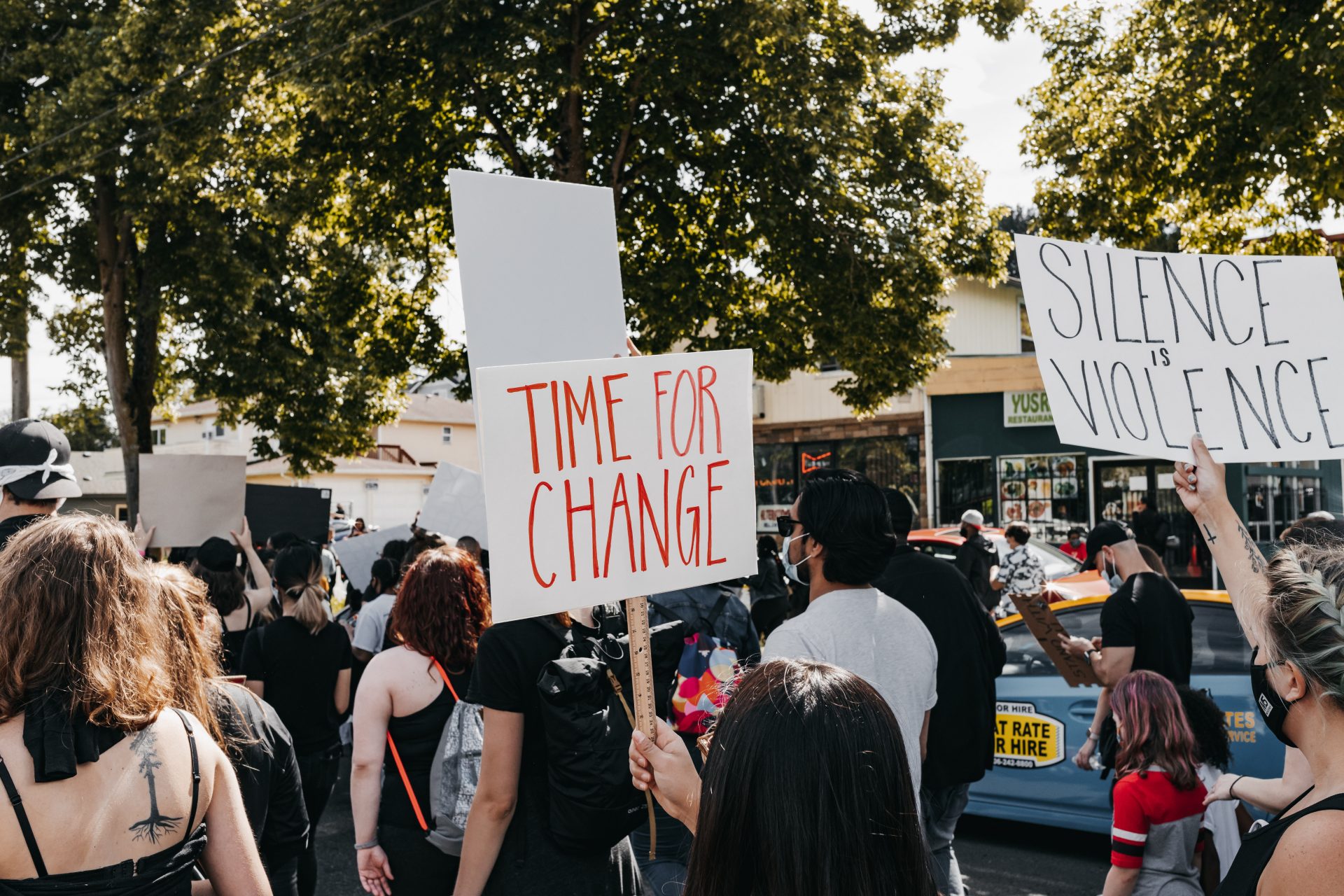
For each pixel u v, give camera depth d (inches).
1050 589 353.1
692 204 592.4
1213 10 386.6
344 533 990.4
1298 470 765.3
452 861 135.2
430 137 590.6
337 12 545.3
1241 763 207.9
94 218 826.2
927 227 593.3
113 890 72.4
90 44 708.7
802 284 578.9
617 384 85.4
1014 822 251.3
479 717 131.3
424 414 2198.6
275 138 647.8
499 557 80.0
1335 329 100.2
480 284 92.6
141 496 249.3
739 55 518.9
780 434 918.4
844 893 46.9
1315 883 55.1
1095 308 102.4
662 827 149.4
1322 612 60.1
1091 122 446.9
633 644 81.8
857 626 111.6
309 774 183.9
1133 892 131.0
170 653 87.4
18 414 887.1
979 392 798.5
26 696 73.7
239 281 756.6
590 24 554.6
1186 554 709.3
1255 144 384.8
